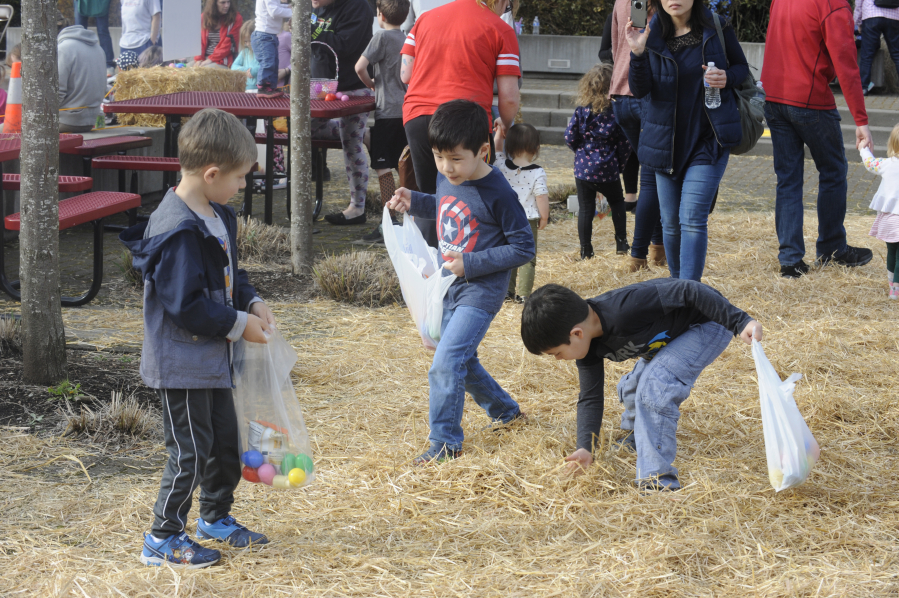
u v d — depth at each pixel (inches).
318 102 313.3
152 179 370.0
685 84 206.1
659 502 124.0
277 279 252.2
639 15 203.5
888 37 547.8
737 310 121.6
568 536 115.7
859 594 100.9
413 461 139.5
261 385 109.1
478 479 133.3
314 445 145.8
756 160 493.7
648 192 253.1
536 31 678.5
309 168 253.8
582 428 128.1
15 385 161.2
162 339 101.3
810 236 307.9
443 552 112.0
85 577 101.9
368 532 117.3
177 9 406.6
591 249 279.6
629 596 100.9
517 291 234.5
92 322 210.2
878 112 510.6
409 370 184.1
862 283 246.2
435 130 129.6
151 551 106.7
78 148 289.6
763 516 120.4
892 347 196.1
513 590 102.0
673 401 127.6
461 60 223.0
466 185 136.8
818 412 159.0
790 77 247.6
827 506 123.9
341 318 221.5
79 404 156.8
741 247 291.3
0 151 216.2
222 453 109.9
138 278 245.1
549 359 189.9
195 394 103.2
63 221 196.7
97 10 386.0
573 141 272.8
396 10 290.2
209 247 99.7
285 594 101.2
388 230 145.9
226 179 100.7
